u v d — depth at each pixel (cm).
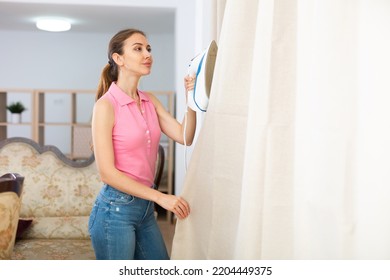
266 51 104
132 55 164
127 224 161
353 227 89
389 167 88
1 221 138
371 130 89
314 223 96
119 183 149
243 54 121
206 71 149
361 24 89
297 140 102
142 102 174
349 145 89
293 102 104
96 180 279
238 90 122
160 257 175
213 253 129
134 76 169
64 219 274
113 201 160
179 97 469
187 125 172
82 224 272
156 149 174
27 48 664
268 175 105
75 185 278
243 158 122
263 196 106
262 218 106
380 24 88
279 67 104
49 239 269
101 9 493
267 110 104
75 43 671
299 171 102
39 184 277
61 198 277
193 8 468
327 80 91
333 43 90
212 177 131
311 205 96
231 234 124
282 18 104
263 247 106
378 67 88
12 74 665
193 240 144
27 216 275
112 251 161
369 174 89
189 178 144
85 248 251
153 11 496
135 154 162
